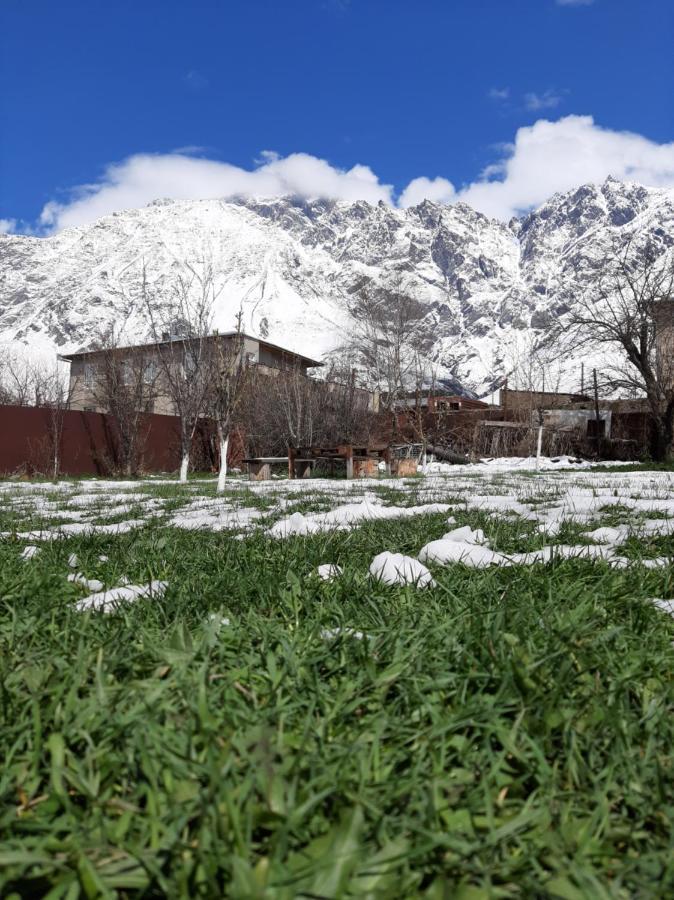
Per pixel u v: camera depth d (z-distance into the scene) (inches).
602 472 784.9
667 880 29.1
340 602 84.7
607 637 61.7
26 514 319.0
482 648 59.6
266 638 63.3
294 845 32.2
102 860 30.7
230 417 510.9
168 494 475.8
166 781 36.9
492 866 30.3
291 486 529.7
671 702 51.4
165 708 45.4
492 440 1408.7
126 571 116.0
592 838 33.5
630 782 39.1
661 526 185.0
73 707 47.0
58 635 67.0
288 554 122.9
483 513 227.3
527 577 95.6
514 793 39.5
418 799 35.8
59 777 37.5
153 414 1011.3
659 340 1174.3
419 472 798.5
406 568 103.2
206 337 689.6
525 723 45.9
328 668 58.4
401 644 60.7
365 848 29.5
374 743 40.7
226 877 29.7
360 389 1240.8
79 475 904.9
